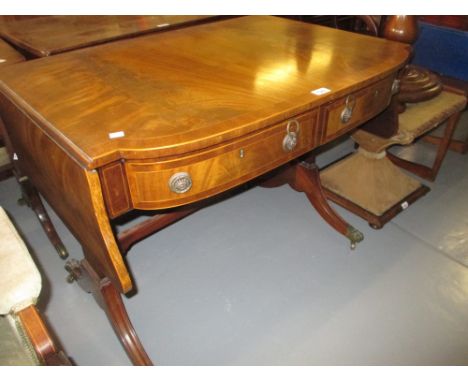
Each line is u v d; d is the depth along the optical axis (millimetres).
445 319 1239
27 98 810
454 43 1935
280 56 1042
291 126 841
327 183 1748
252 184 1765
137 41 1155
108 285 1071
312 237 1554
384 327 1216
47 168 854
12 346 734
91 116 741
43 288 1340
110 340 1194
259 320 1241
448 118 1672
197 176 749
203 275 1395
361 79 911
